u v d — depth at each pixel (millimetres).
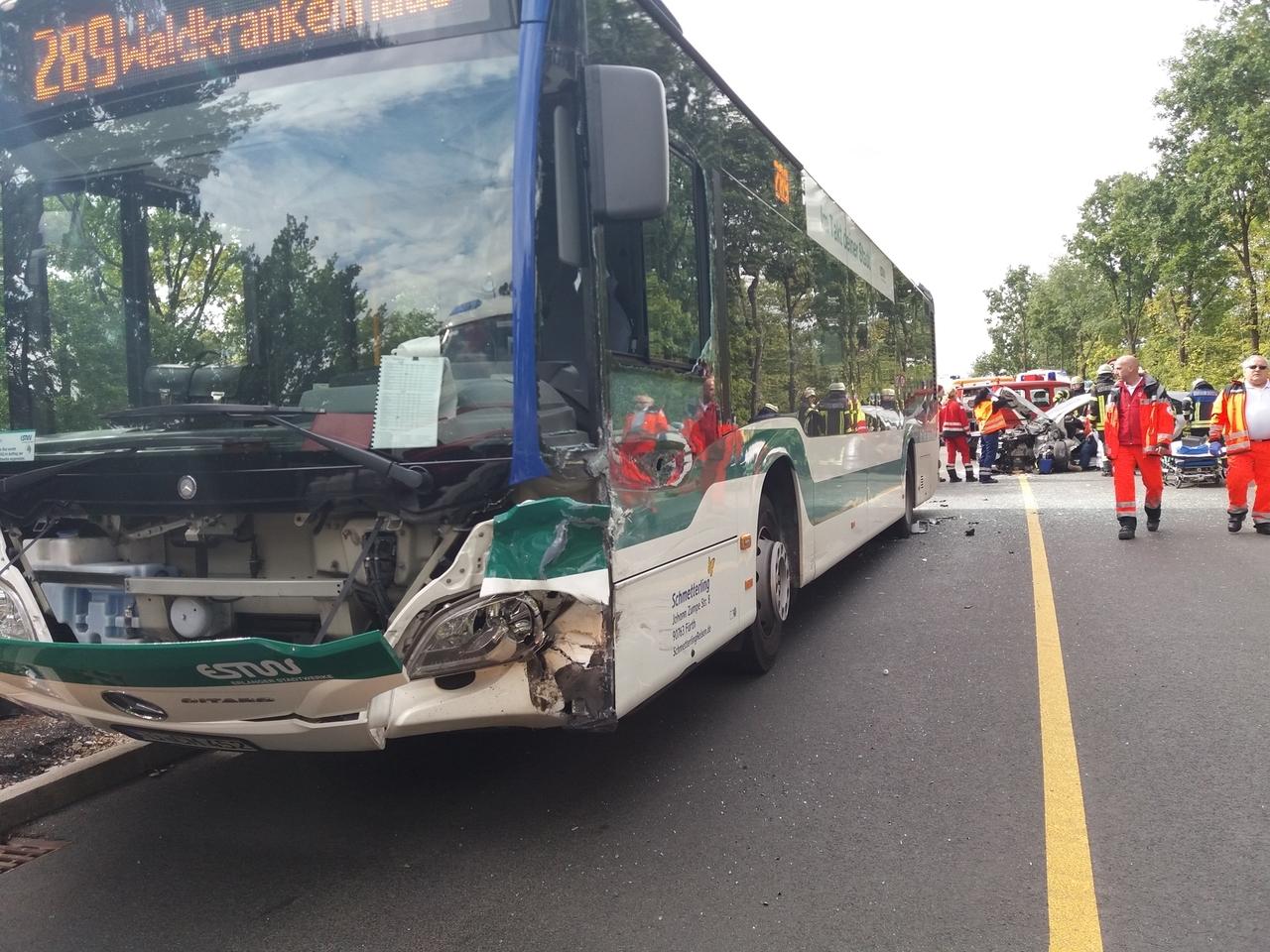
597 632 3637
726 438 5215
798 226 6836
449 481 3371
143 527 3900
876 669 6352
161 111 4047
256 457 3543
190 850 4125
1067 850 3787
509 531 3320
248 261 3930
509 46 3652
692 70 4898
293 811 4492
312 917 3529
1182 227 36844
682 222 4695
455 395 3477
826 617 7980
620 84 3541
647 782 4621
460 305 3658
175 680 3406
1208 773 4496
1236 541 11055
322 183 3840
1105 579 9117
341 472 3445
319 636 3438
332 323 3816
